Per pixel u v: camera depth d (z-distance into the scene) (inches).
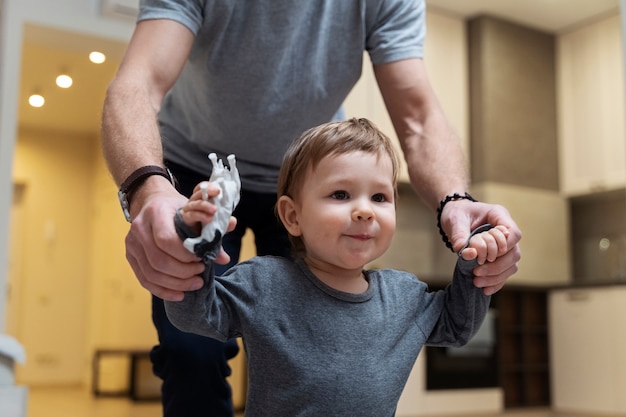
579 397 169.2
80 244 283.6
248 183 54.1
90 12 135.3
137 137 37.3
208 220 27.8
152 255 29.6
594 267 196.4
